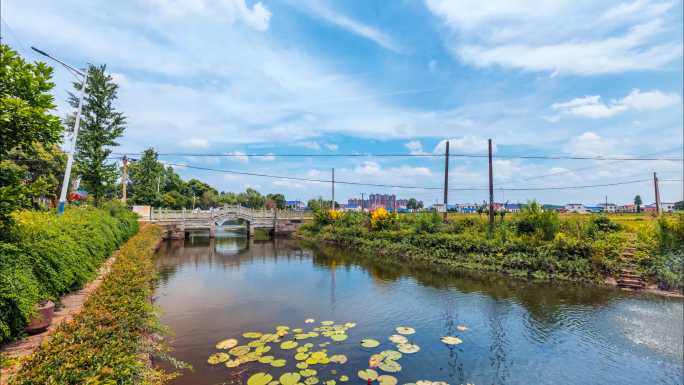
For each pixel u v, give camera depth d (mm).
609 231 17984
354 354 7773
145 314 6668
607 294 13141
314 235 34344
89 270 9742
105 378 3805
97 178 21562
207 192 64812
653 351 8336
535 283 14984
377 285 14812
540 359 7895
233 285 14859
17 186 5449
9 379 3771
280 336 8820
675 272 13633
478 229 21156
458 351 8188
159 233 27562
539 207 18578
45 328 6305
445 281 15516
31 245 6828
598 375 7273
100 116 21703
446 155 24016
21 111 4816
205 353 7719
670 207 51500
